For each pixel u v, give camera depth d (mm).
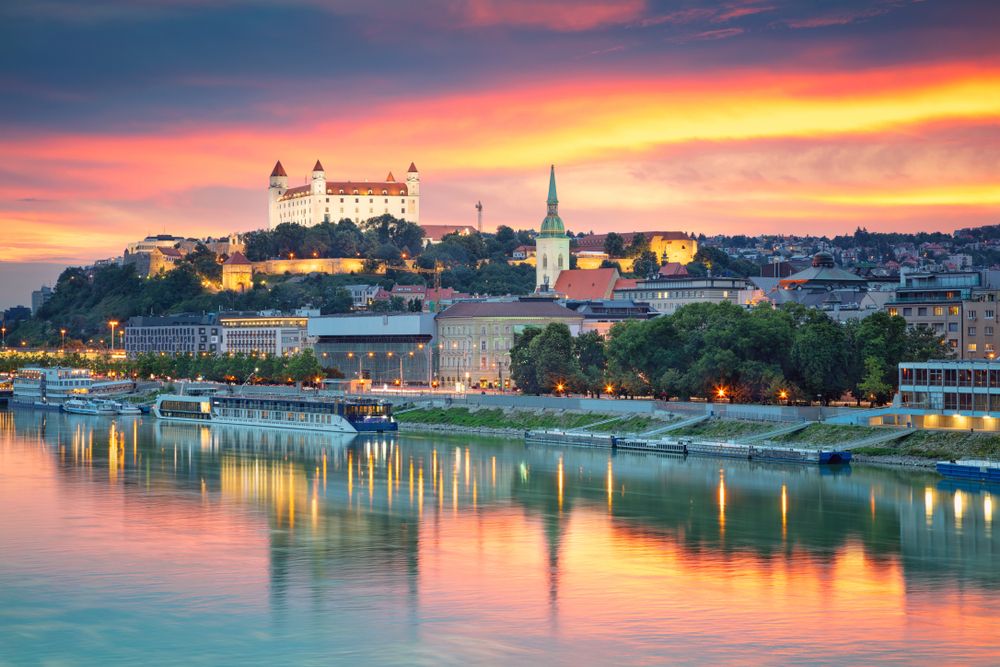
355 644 149250
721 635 151250
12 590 172375
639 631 152875
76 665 143750
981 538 198625
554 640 150000
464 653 145875
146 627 156375
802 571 179500
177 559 189375
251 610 162750
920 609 160750
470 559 188500
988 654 144125
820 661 142125
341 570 182250
